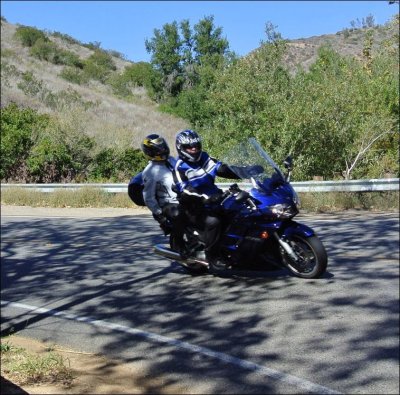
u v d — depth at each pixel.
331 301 6.68
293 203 7.27
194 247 7.76
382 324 5.91
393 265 8.18
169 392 4.71
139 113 43.97
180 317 6.56
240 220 7.28
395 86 20.14
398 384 4.65
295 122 18.12
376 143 19.36
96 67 63.72
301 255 7.51
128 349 5.73
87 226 13.71
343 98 18.59
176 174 7.63
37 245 11.52
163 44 45.38
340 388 4.63
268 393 4.61
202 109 34.97
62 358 5.45
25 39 68.81
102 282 8.36
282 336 5.76
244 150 7.79
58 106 39.41
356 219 12.59
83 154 24.00
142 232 12.35
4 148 23.33
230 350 5.51
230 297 7.12
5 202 20.05
